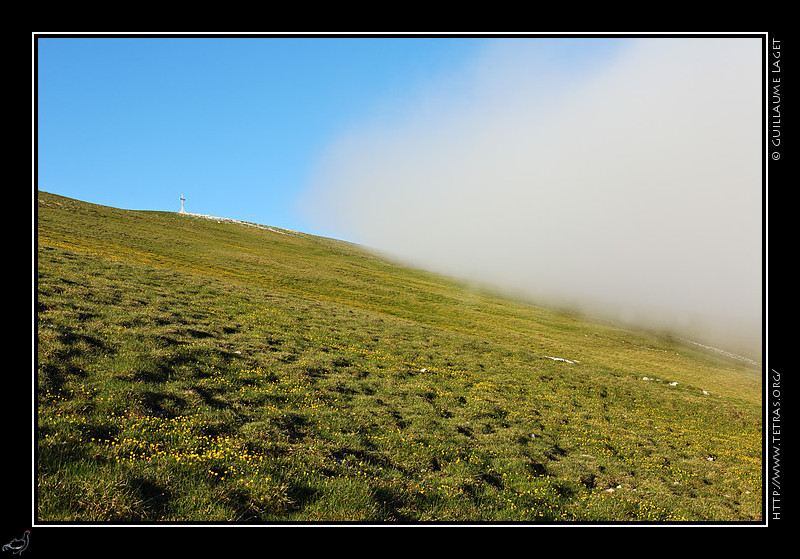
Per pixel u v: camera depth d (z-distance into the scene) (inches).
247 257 3154.5
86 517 304.2
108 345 654.5
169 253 2564.0
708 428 1168.8
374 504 393.4
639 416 1141.7
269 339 1019.9
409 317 2390.5
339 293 2615.7
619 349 2760.8
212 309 1193.4
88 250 1888.5
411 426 673.0
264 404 613.9
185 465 387.2
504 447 673.6
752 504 622.2
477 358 1425.9
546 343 2364.7
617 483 635.5
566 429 876.0
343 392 770.8
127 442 405.7
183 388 582.9
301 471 425.1
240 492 366.6
